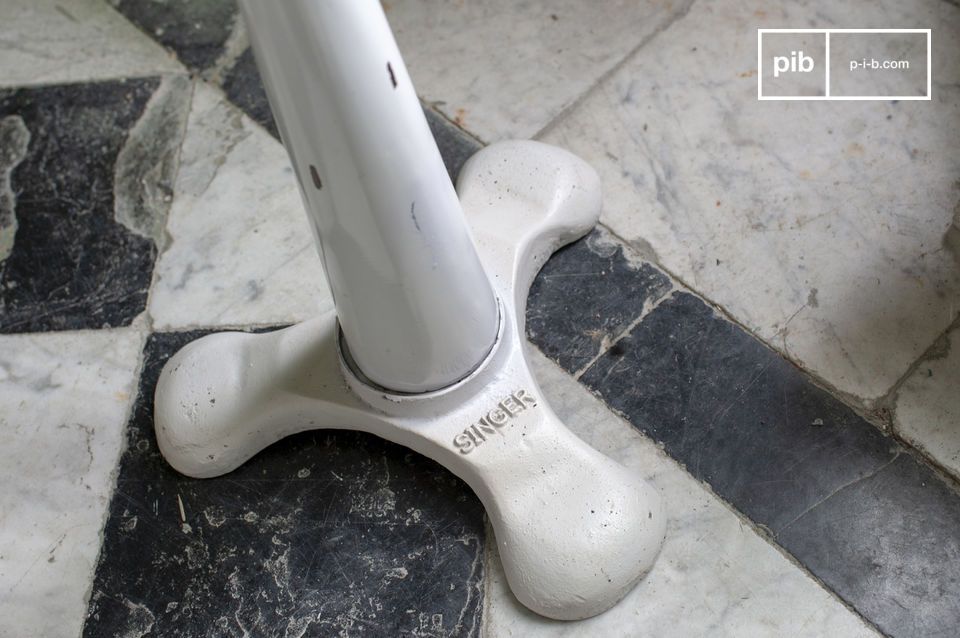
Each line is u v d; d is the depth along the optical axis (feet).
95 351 3.76
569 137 4.11
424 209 2.38
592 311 3.66
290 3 1.87
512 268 3.32
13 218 4.13
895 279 3.61
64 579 3.29
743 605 3.05
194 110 4.38
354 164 2.17
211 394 3.30
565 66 4.32
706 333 3.58
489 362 3.01
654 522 3.05
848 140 3.97
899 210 3.77
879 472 3.24
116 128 4.36
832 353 3.48
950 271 3.60
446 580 3.18
